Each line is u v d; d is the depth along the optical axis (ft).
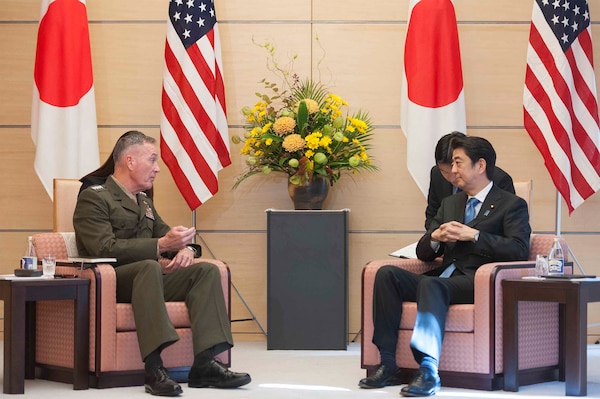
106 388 15.05
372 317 15.78
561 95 21.68
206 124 22.11
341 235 21.40
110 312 15.05
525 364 15.33
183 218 23.61
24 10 23.71
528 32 23.47
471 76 23.50
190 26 22.25
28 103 23.71
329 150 21.36
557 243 15.55
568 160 21.68
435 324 14.56
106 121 23.65
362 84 23.50
